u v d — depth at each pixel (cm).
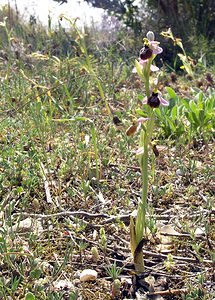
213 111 75
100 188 57
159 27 153
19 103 79
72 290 38
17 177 57
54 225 49
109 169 62
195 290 38
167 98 82
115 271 40
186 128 74
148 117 38
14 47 116
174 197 56
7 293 38
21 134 66
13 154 61
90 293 39
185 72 121
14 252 40
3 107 80
